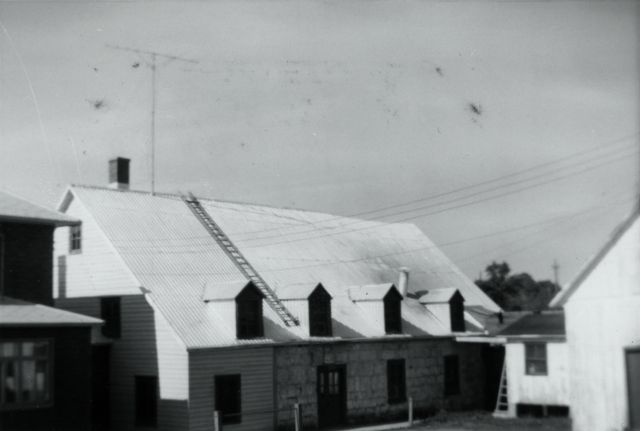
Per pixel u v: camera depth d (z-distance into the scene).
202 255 33.94
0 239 26.59
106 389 30.53
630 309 21.25
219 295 30.30
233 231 37.22
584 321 22.03
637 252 21.25
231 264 34.44
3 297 26.12
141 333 29.73
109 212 33.22
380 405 35.03
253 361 30.08
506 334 33.75
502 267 70.56
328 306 33.50
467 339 38.34
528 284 70.25
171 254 32.78
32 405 23.91
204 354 28.39
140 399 29.52
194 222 36.09
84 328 25.41
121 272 30.86
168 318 28.84
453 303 39.88
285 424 30.81
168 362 28.61
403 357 36.62
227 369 29.11
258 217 39.81
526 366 33.31
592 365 21.78
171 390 28.38
